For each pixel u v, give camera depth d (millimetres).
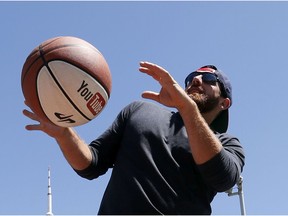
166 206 1583
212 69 1963
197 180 1660
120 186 1651
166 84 1535
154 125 1739
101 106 1626
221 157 1547
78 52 1596
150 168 1637
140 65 1544
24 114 1732
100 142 1854
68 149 1741
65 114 1587
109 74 1656
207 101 1895
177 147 1683
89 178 1836
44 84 1569
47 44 1619
